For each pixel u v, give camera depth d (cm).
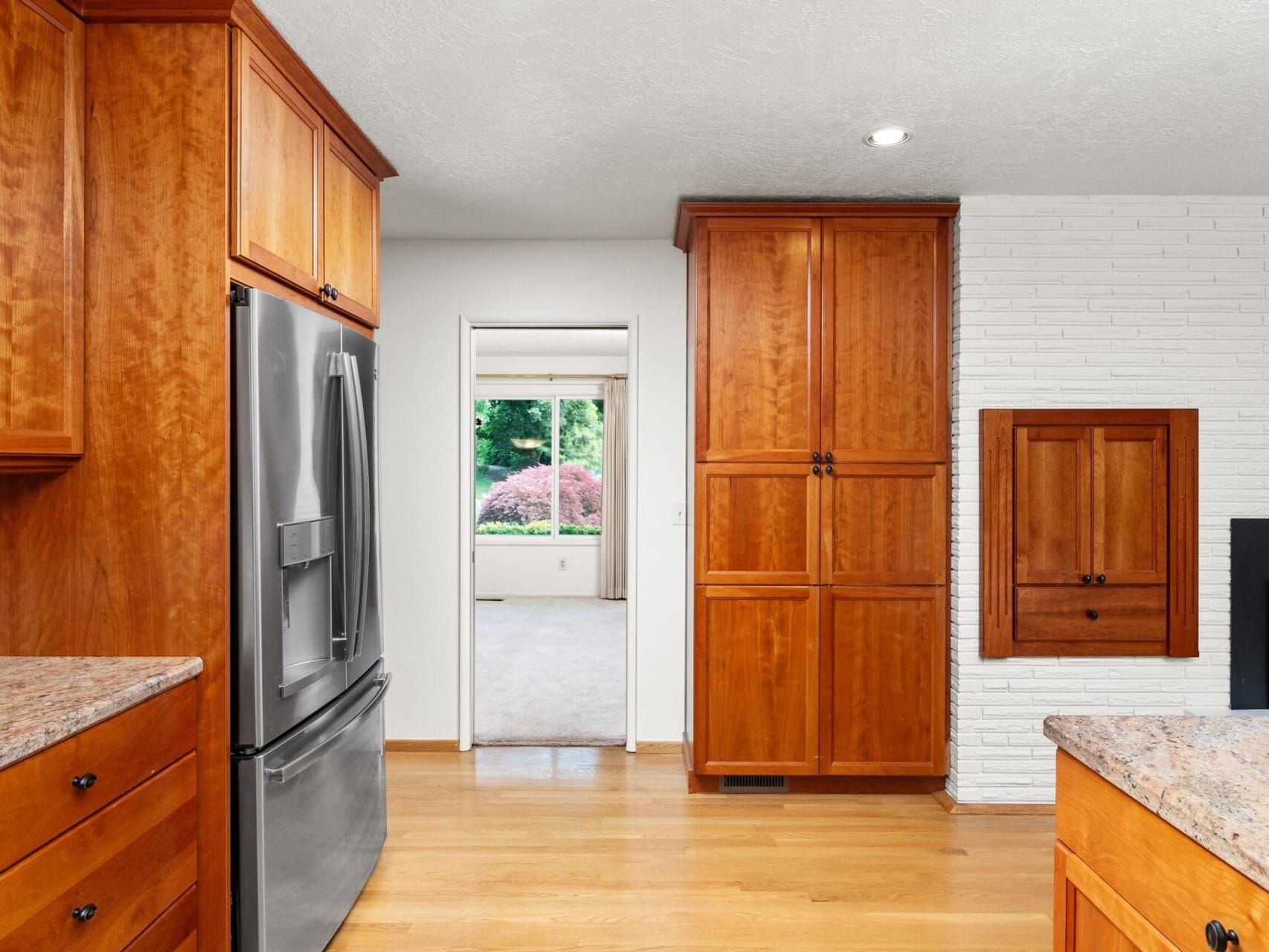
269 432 190
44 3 168
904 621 328
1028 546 319
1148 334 322
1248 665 323
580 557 855
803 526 329
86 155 182
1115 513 320
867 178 302
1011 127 254
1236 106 238
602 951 223
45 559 184
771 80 222
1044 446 320
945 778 337
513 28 195
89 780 142
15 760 125
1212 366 323
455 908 246
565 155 277
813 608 327
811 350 327
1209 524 323
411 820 309
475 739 401
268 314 189
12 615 186
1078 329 322
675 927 236
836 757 328
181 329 182
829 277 327
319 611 223
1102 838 125
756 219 327
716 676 329
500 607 788
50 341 171
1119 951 120
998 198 321
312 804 212
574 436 865
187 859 179
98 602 183
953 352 329
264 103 195
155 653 183
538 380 855
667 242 384
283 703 196
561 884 260
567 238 381
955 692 326
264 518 187
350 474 226
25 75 163
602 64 213
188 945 180
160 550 183
